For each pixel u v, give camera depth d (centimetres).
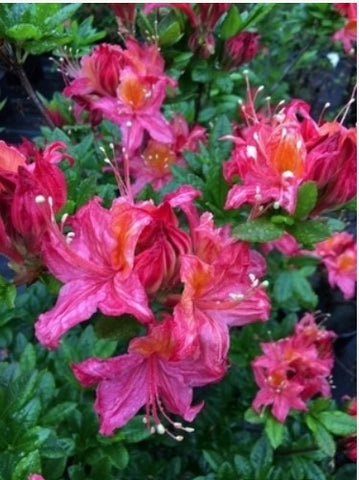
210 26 39
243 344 42
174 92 41
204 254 23
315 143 24
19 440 26
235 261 23
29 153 30
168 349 22
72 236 23
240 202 24
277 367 36
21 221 23
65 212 25
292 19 56
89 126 42
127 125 34
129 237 21
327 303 62
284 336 44
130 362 23
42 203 22
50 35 30
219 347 23
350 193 25
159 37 39
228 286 23
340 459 45
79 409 34
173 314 22
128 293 21
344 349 62
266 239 24
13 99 66
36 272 24
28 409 27
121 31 42
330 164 24
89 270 22
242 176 25
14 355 38
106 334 23
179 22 39
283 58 68
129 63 36
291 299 49
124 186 29
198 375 23
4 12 29
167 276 22
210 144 35
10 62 32
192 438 41
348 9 48
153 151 39
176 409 23
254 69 66
